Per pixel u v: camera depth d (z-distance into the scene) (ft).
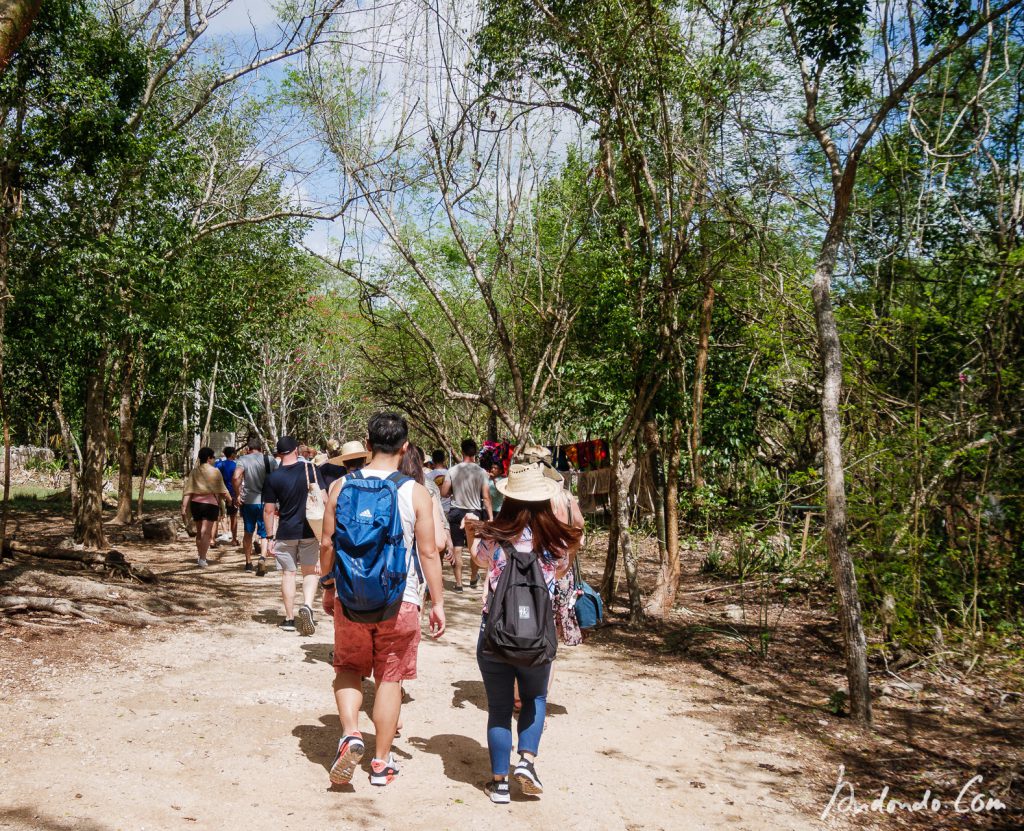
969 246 29.32
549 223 44.01
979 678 22.22
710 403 46.39
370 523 13.16
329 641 23.76
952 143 31.30
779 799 14.90
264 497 25.02
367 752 15.40
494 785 13.78
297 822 12.26
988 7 24.20
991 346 25.71
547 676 13.89
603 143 31.83
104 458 42.93
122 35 37.47
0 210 30.45
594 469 56.85
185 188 38.04
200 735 15.30
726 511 32.81
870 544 24.03
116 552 30.68
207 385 78.28
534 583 13.56
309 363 101.50
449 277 67.62
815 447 44.96
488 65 32.12
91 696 16.94
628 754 16.69
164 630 23.41
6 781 12.52
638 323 29.40
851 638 19.42
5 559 28.96
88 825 11.43
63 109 32.71
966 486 25.22
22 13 18.42
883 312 29.50
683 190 29.84
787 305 28.76
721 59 27.96
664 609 30.27
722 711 19.95
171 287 36.78
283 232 51.85
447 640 25.44
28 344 39.37
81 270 33.50
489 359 56.34
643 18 28.12
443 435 63.46
